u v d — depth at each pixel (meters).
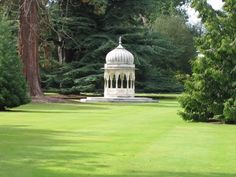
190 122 24.81
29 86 44.12
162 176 11.04
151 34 60.12
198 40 25.22
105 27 58.22
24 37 44.44
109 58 52.31
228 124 23.78
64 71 57.16
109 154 13.83
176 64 74.88
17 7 48.66
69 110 33.97
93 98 49.44
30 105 39.47
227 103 23.80
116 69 51.75
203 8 25.03
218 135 18.81
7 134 18.44
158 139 17.31
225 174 11.34
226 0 25.00
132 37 58.22
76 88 55.28
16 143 15.91
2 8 47.50
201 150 14.78
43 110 33.72
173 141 16.80
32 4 44.38
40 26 49.69
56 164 12.27
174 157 13.48
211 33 24.75
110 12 58.66
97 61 57.12
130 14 58.88
